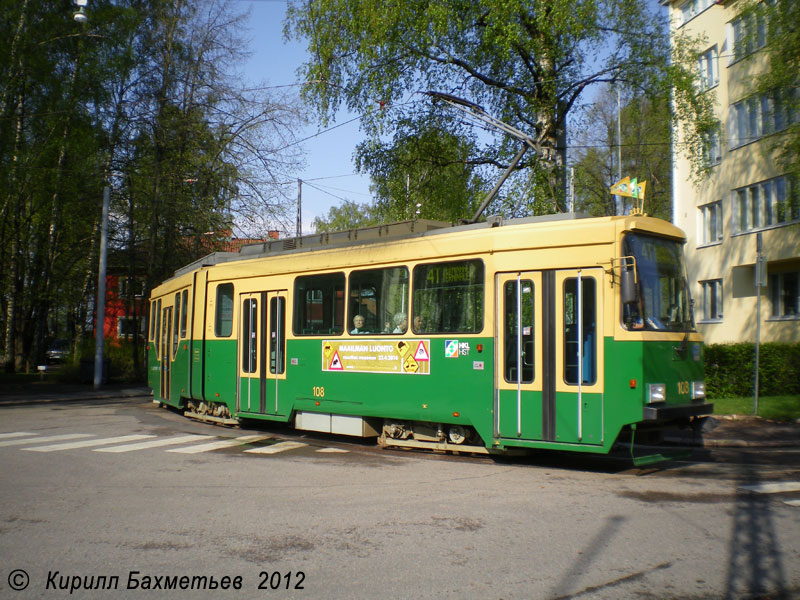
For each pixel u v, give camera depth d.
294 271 12.55
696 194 26.28
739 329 23.91
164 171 28.67
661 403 8.73
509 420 9.42
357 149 21.70
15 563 5.57
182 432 13.65
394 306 10.86
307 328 12.23
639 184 9.93
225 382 13.91
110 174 28.58
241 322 13.61
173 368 16.64
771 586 4.97
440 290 10.28
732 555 5.67
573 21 16.95
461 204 21.66
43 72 23.78
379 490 8.14
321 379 11.88
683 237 9.70
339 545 5.96
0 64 22.55
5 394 23.00
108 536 6.29
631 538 6.13
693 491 8.05
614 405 8.66
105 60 25.86
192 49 29.73
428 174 21.86
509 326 9.50
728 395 17.47
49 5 24.42
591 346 8.88
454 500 7.60
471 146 21.53
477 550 5.80
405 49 18.98
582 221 9.13
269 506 7.38
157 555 5.73
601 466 9.87
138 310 32.00
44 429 14.20
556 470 9.45
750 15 16.55
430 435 10.79
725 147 24.56
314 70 19.73
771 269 22.77
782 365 17.48
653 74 18.62
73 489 8.29
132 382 28.08
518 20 17.78
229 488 8.30
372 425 11.39
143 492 8.11
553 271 9.22
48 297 29.92
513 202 18.97
